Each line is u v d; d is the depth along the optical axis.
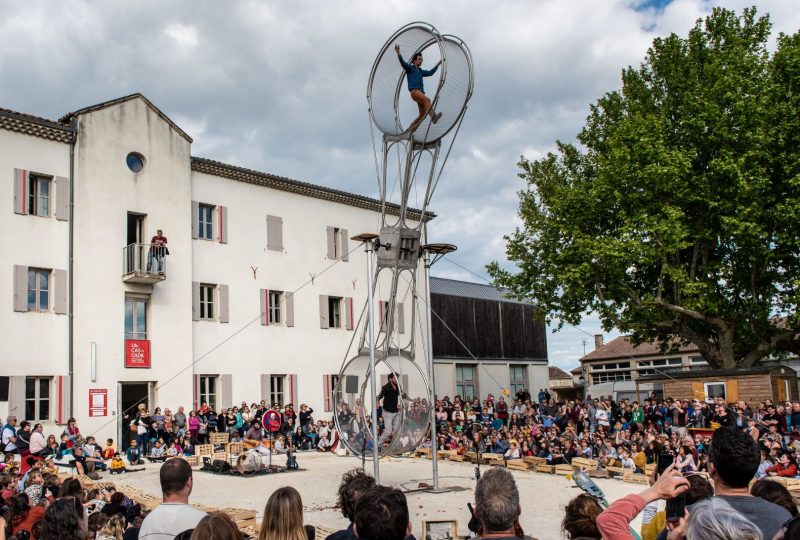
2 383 24.20
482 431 26.27
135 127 28.50
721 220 27.22
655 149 27.69
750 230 26.47
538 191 33.41
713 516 3.07
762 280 30.00
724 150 27.34
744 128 27.47
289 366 33.16
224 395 30.53
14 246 25.05
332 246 35.88
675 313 30.36
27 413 24.83
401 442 16.36
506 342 44.31
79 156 26.84
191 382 29.14
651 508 5.78
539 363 46.31
